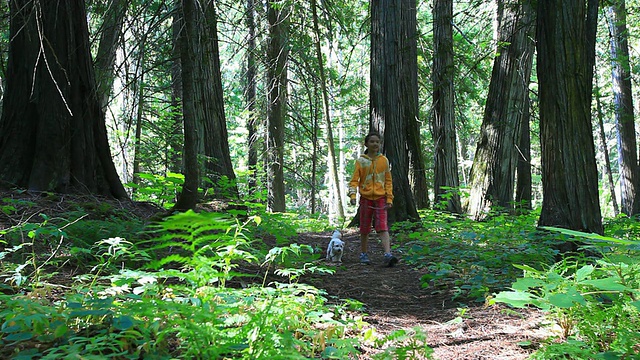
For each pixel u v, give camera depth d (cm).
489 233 730
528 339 313
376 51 1034
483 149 1259
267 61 1617
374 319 384
